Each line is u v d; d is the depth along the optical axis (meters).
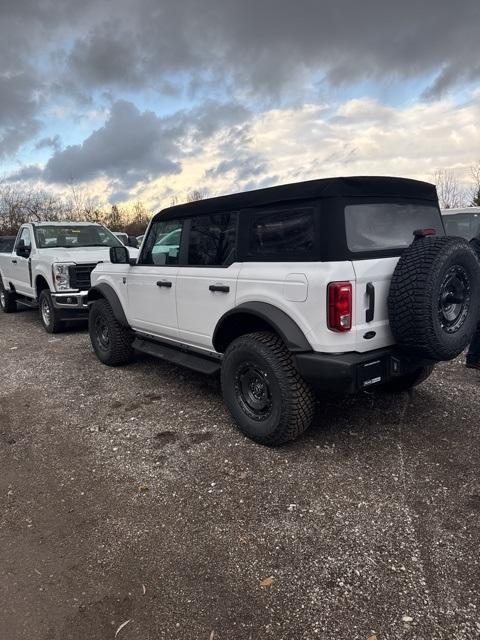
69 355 6.77
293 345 3.35
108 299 5.64
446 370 5.47
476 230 9.01
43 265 8.14
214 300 4.09
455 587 2.33
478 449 3.60
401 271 3.20
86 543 2.76
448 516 2.85
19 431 4.29
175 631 2.15
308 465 3.47
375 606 2.24
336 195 3.21
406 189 3.73
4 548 2.74
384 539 2.68
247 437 3.91
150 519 2.95
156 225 4.96
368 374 3.32
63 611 2.28
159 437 4.03
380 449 3.67
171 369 5.85
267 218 3.63
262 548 2.66
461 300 3.29
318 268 3.23
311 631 2.12
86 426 4.32
